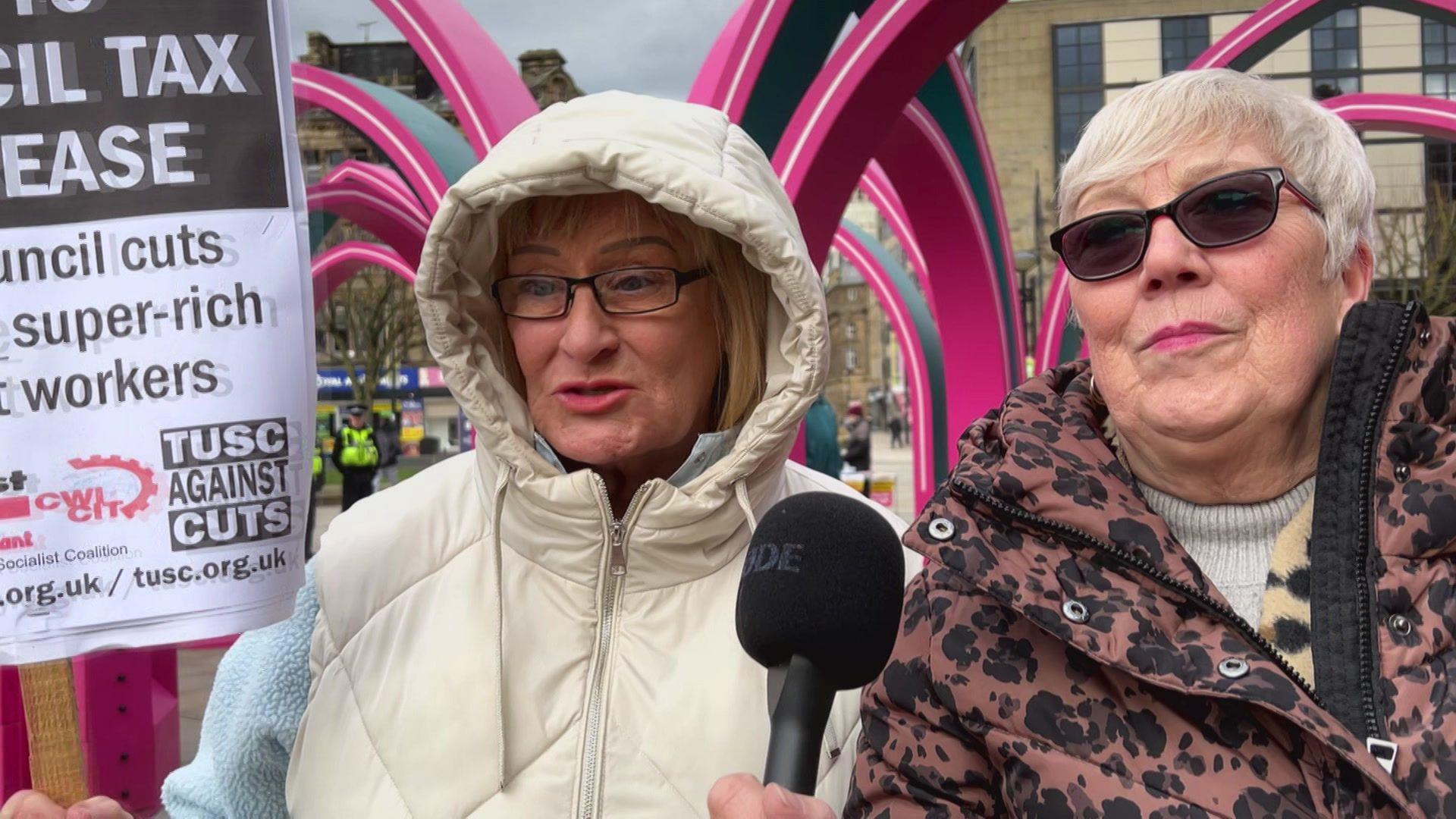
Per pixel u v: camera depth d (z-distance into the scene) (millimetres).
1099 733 1270
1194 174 1322
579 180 1498
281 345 1488
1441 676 1181
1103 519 1295
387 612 1679
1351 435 1278
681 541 1607
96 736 2902
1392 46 34500
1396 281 19844
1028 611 1270
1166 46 36781
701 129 1604
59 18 1447
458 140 8703
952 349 9258
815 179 5629
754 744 1572
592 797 1563
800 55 5914
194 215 1463
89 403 1444
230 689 1724
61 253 1445
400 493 1810
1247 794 1193
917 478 11961
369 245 13188
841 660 1123
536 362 1601
